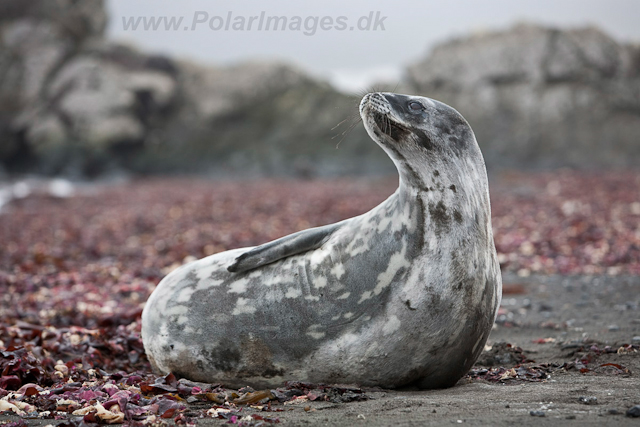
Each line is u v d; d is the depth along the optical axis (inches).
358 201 4247.0
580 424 592.1
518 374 850.8
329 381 766.5
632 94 7549.2
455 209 737.0
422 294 725.3
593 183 4707.2
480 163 772.0
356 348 744.3
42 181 7406.5
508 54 7775.6
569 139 7268.7
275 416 660.7
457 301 730.2
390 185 5674.2
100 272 1930.4
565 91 7534.5
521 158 7258.9
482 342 781.9
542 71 7652.6
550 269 1793.8
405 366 749.3
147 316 847.1
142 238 2908.5
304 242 781.3
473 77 7839.6
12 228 3447.3
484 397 709.9
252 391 754.2
